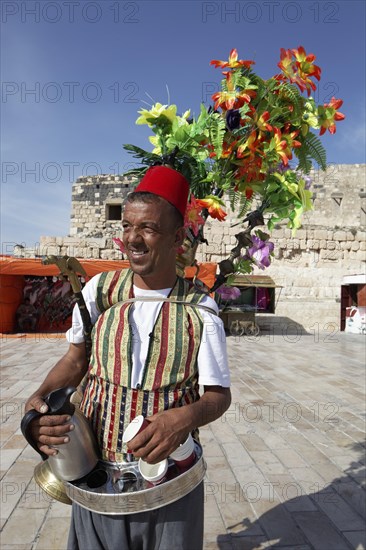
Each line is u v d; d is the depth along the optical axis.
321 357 12.93
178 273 2.12
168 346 1.70
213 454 5.19
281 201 2.49
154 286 1.80
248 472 4.69
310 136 2.44
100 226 28.27
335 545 3.35
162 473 1.63
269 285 19.11
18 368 10.27
